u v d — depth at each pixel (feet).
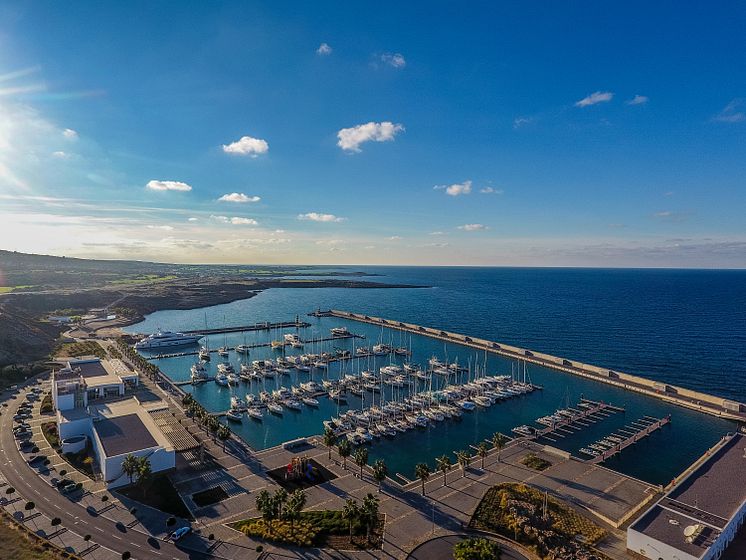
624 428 537.65
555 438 507.71
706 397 615.16
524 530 302.66
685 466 444.14
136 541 287.48
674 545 271.69
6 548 268.41
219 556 276.41
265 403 609.42
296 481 377.09
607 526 319.47
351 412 565.94
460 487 371.56
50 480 358.84
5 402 537.24
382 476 356.38
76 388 493.36
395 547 290.15
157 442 391.65
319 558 278.05
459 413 572.51
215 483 369.50
